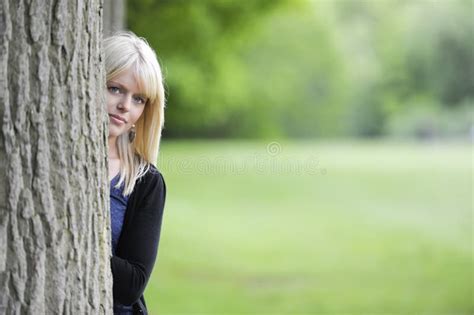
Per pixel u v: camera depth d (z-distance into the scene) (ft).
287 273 43.55
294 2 64.54
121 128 9.81
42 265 8.21
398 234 58.49
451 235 58.08
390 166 105.70
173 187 82.33
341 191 84.38
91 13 8.59
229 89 105.50
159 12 49.03
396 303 36.50
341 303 36.22
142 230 9.64
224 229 58.44
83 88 8.48
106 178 8.95
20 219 8.11
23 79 8.09
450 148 139.54
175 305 34.55
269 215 67.46
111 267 9.20
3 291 8.07
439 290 39.65
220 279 40.86
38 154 8.16
